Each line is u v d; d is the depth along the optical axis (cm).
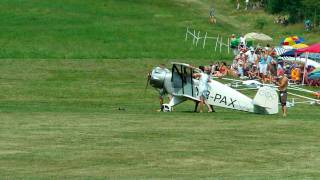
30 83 18838
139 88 18375
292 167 8638
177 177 7906
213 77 19975
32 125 11494
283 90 13662
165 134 10856
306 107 15788
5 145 9719
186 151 9538
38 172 8119
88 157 9019
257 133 11181
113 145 9850
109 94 17388
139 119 12512
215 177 7912
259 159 9125
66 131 10950
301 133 11269
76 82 19212
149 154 9281
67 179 7738
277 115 13700
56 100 16225
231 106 13888
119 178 7812
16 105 14900
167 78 13988
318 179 7850
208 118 12838
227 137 10725
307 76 19950
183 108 14725
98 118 12525
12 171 8156
